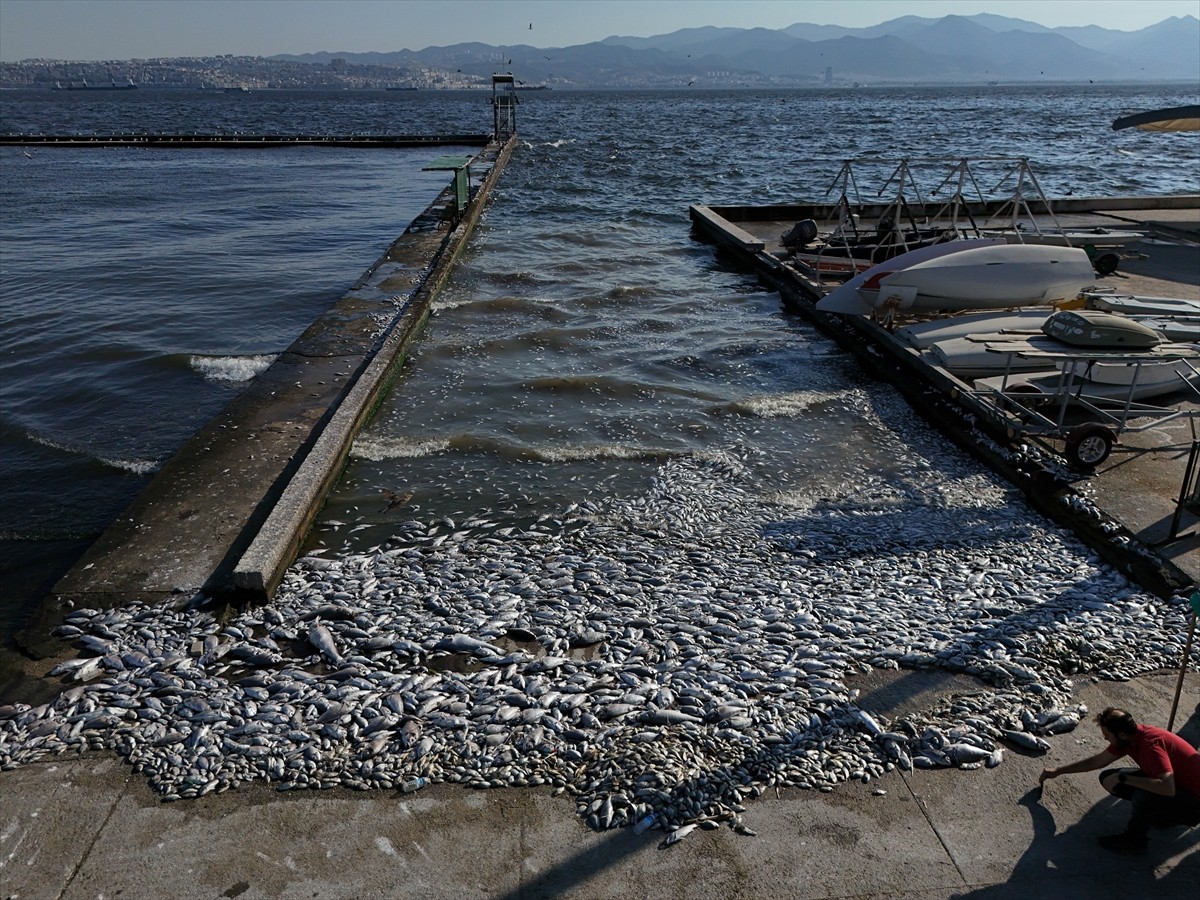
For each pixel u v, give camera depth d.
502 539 8.89
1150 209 27.38
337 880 4.74
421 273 19.17
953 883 4.75
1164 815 4.80
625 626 7.14
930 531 8.96
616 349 15.28
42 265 22.47
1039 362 12.50
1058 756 5.72
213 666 6.62
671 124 94.69
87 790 5.37
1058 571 8.06
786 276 19.03
